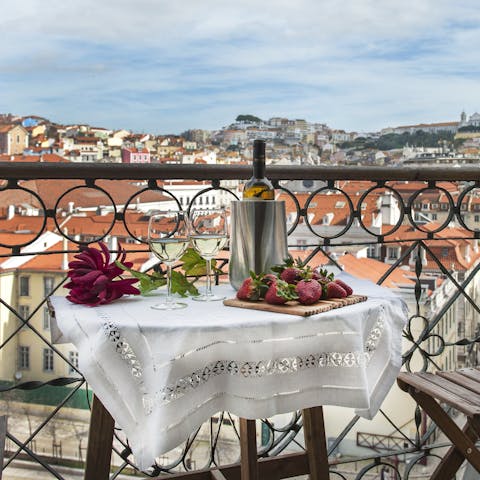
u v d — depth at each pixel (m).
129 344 1.30
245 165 2.10
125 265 1.61
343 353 1.38
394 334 1.55
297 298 1.42
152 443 1.25
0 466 1.40
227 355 1.31
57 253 1.93
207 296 1.57
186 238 1.50
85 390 2.04
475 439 1.92
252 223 1.57
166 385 1.26
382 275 2.25
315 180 2.19
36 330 2.04
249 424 1.58
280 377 1.33
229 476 1.92
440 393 1.69
